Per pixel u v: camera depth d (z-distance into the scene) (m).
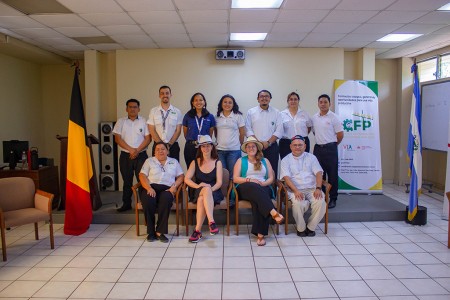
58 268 3.42
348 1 4.03
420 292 2.91
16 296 2.89
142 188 4.37
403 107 7.36
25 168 5.37
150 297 2.87
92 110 6.61
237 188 4.26
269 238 4.19
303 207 4.17
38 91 7.34
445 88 6.12
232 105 4.85
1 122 6.13
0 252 3.84
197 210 4.12
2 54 6.18
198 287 3.03
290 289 2.98
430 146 6.54
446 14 4.51
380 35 5.55
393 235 4.28
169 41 5.87
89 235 4.37
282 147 5.22
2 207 3.95
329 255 3.69
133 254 3.76
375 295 2.87
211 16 4.54
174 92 6.45
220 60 6.39
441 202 5.93
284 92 6.44
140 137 4.89
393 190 6.91
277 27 5.06
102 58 6.76
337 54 6.42
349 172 6.16
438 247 3.89
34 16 4.47
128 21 4.72
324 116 5.04
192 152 4.70
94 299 2.84
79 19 4.61
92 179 4.95
